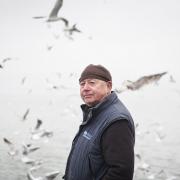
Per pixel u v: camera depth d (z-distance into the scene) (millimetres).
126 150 2826
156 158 11875
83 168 2986
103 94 3170
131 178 2844
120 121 2904
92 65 3219
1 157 10445
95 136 2971
